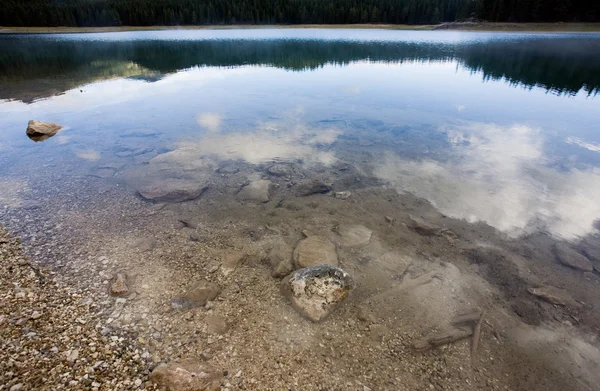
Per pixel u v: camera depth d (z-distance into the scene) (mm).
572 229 7188
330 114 15406
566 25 64062
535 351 4672
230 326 4965
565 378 4316
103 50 40812
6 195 8469
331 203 8312
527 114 15383
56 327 4656
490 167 10031
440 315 5227
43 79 23172
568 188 8789
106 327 4770
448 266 6234
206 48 44531
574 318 5168
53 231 7070
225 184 9219
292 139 12406
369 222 7535
